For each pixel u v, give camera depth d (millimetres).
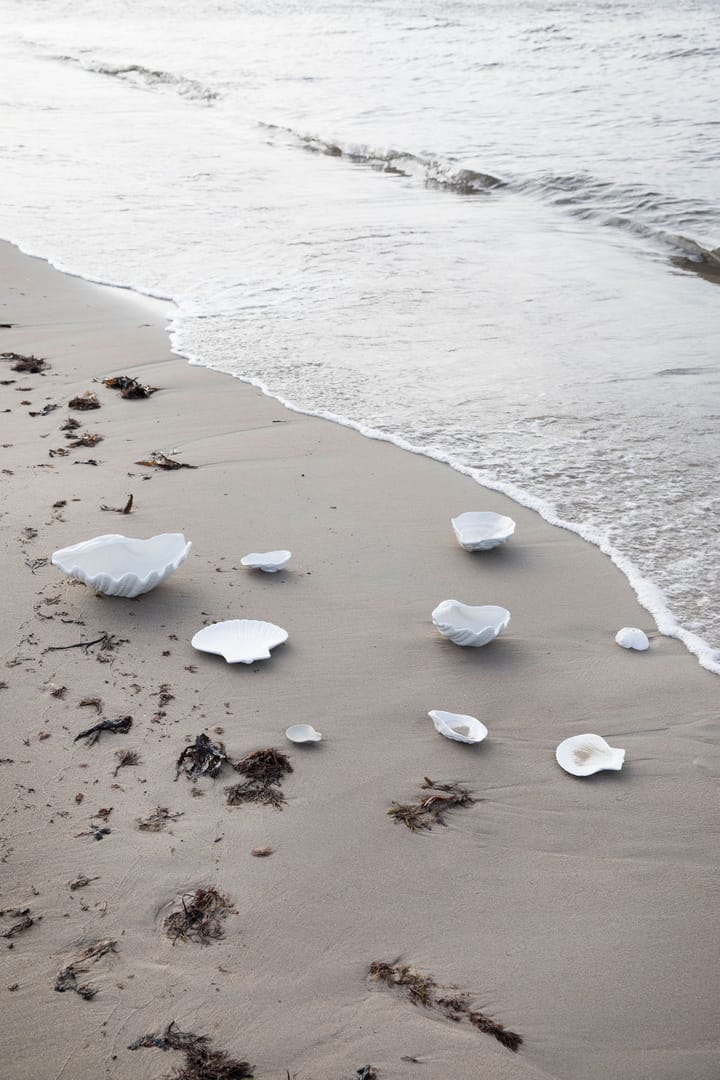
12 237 9266
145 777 2773
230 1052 2006
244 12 39344
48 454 4910
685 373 6215
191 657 3355
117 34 32781
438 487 4785
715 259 8953
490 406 5746
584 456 5133
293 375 6156
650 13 32594
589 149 13539
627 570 4094
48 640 3383
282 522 4371
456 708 3217
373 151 13883
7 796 2666
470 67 22438
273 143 14797
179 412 5547
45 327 6965
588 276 8375
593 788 2885
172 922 2309
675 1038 2109
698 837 2701
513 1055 2051
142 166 12625
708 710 3250
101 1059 1970
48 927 2268
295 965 2223
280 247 9102
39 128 15336
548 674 3424
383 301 7633
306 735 3002
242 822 2643
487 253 9047
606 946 2330
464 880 2514
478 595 3895
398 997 2162
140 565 3789
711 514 4543
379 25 32219
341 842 2605
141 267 8453
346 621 3662
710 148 13219
